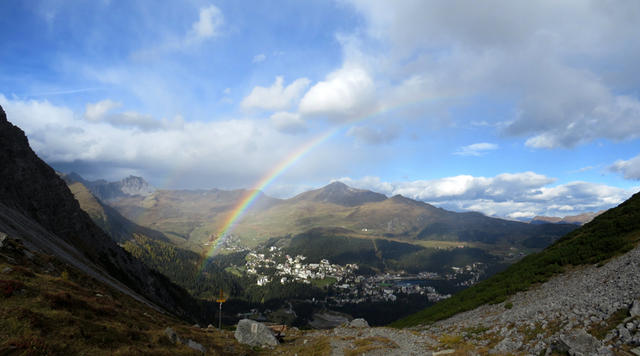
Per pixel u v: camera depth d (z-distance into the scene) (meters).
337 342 39.72
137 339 22.28
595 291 28.94
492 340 28.11
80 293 28.41
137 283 109.81
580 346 19.64
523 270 49.81
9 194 77.69
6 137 94.81
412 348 31.31
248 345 39.16
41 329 17.64
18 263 30.98
